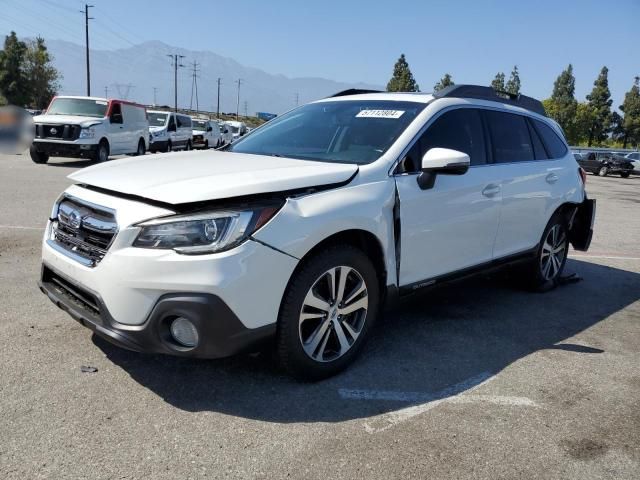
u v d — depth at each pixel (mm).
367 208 3355
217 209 2830
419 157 3863
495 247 4633
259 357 3590
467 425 2957
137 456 2520
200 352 2814
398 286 3746
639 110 73125
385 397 3209
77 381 3148
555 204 5293
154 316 2775
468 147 4316
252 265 2836
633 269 7051
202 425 2799
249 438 2713
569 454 2750
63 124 15742
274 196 3018
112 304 2842
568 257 7633
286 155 3982
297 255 2990
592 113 74438
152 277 2746
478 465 2609
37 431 2654
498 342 4176
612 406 3262
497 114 4742
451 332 4328
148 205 2898
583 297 5562
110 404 2936
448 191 3971
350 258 3299
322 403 3092
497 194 4469
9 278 4879
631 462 2715
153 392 3088
